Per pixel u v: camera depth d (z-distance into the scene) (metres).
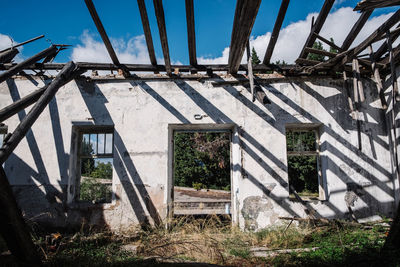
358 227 4.62
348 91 5.70
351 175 5.41
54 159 5.39
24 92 5.66
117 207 5.22
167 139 5.49
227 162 15.12
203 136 15.56
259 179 5.37
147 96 5.65
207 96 5.67
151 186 5.31
